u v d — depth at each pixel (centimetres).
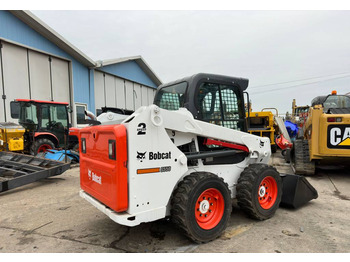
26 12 929
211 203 281
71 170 721
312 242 269
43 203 421
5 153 630
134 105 1836
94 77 1394
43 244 274
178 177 257
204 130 294
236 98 351
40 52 1064
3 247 268
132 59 1727
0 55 898
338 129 489
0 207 402
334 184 514
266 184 340
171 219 262
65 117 862
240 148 338
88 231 306
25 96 999
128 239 282
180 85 322
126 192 227
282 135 802
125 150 225
